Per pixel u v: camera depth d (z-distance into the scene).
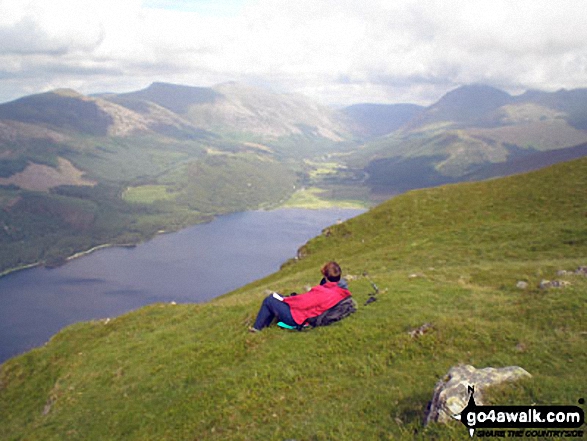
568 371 11.21
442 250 39.09
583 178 50.19
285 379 14.16
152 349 22.44
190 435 13.02
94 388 20.08
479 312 17.08
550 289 18.27
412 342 14.76
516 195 52.03
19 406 25.33
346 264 43.38
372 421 10.74
